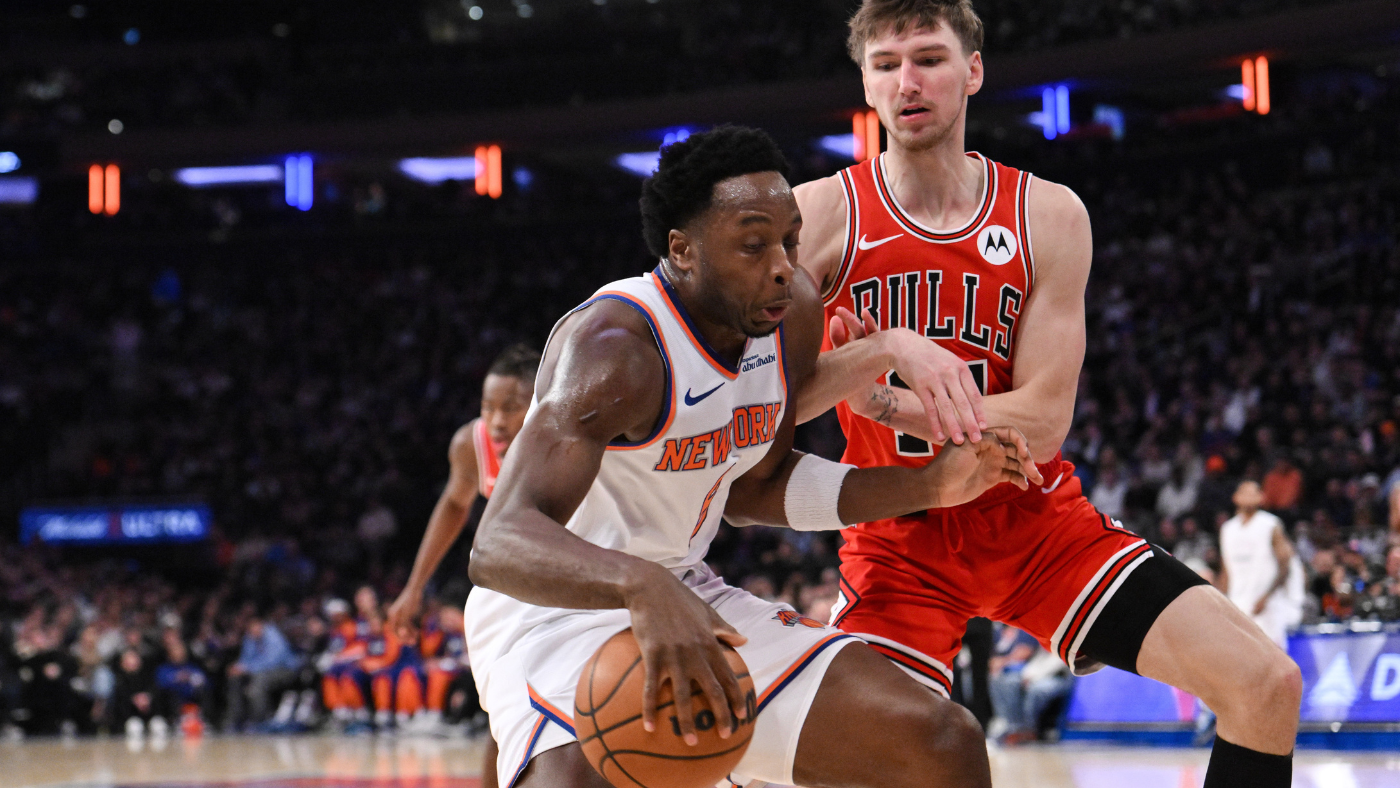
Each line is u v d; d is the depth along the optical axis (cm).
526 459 231
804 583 1258
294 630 1484
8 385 2438
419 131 2420
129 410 2367
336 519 1966
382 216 2620
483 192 2422
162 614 1622
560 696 264
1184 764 752
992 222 329
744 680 233
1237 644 294
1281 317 1723
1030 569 325
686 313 259
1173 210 2078
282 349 2470
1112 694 932
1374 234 1806
